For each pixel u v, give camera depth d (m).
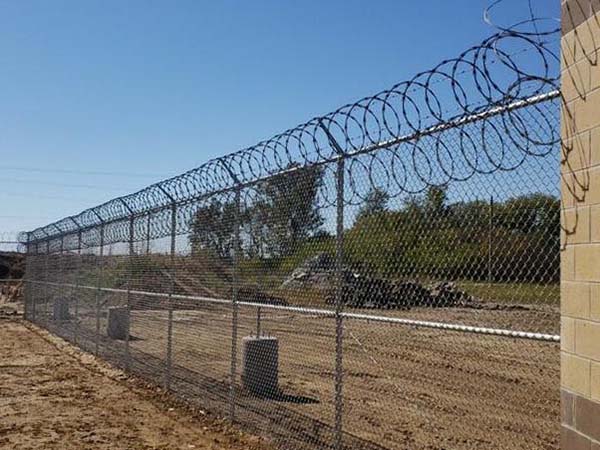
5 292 39.75
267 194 8.12
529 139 4.35
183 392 10.33
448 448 7.10
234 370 8.54
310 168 7.00
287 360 13.41
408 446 7.11
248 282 8.59
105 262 14.60
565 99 3.99
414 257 5.72
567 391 3.96
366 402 9.64
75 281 17.42
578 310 3.85
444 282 5.41
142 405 9.97
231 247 8.91
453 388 10.43
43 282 21.88
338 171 6.43
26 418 9.16
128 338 12.84
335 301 6.55
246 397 9.53
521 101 4.34
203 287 9.80
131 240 12.78
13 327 22.44
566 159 3.98
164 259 11.20
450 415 8.70
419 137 5.32
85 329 16.75
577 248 3.87
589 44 3.78
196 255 9.98
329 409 9.13
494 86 4.47
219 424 8.61
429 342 14.74
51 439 8.08
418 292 5.67
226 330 13.53
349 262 6.61
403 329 16.39
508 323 5.71
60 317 19.25
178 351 13.55
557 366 11.63
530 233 4.48
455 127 4.95
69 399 10.44
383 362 13.03
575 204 3.89
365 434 7.64
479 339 15.01
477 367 11.97
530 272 4.50
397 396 9.99
